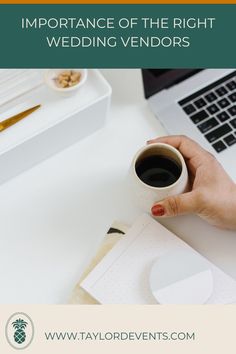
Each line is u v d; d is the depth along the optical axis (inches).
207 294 26.1
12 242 28.1
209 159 27.7
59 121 27.5
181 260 26.8
